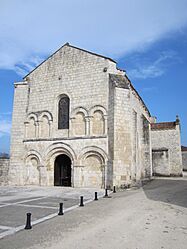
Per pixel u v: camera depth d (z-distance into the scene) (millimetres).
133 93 25156
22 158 25141
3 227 8328
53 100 25016
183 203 12773
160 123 38906
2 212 10859
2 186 23984
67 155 23234
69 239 7000
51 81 25594
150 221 9023
